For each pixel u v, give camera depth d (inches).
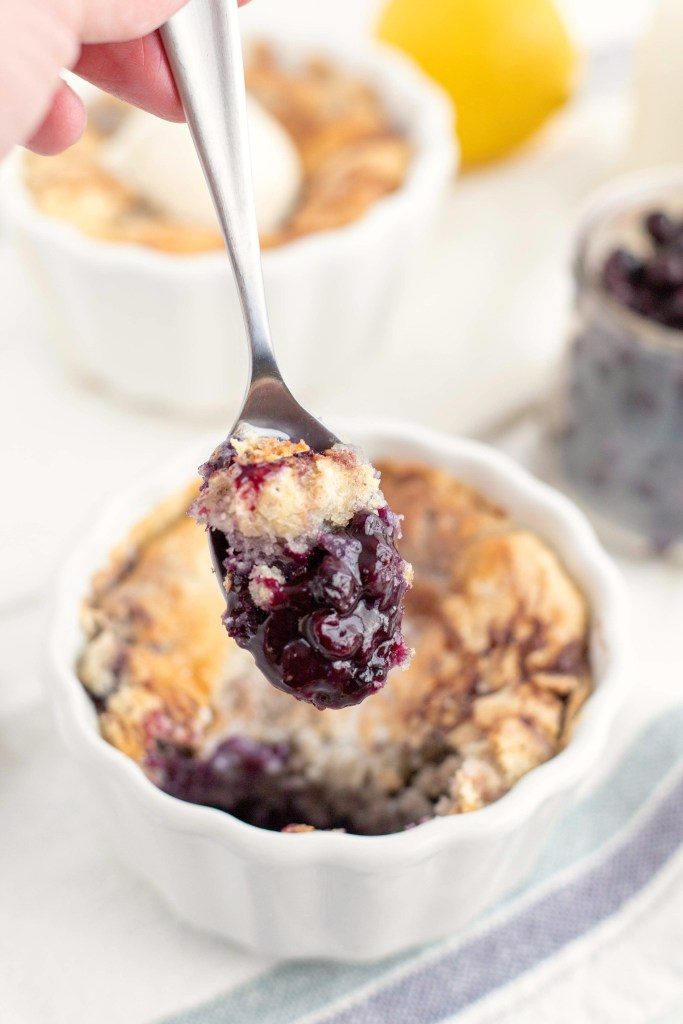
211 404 18.8
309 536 11.9
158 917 14.2
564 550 14.4
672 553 17.4
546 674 13.8
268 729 13.9
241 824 12.4
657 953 14.0
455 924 13.8
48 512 17.6
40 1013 13.6
